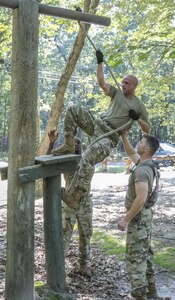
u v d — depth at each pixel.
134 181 4.13
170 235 7.38
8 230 3.69
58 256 4.23
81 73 39.00
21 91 3.56
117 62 6.91
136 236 4.15
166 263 5.93
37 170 3.71
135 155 4.74
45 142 10.87
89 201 5.11
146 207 4.18
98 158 4.48
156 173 4.19
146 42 7.32
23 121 3.59
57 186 4.15
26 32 3.54
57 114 10.93
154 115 15.04
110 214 9.21
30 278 3.75
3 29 12.31
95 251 6.38
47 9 3.74
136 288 4.16
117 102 4.55
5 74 31.11
